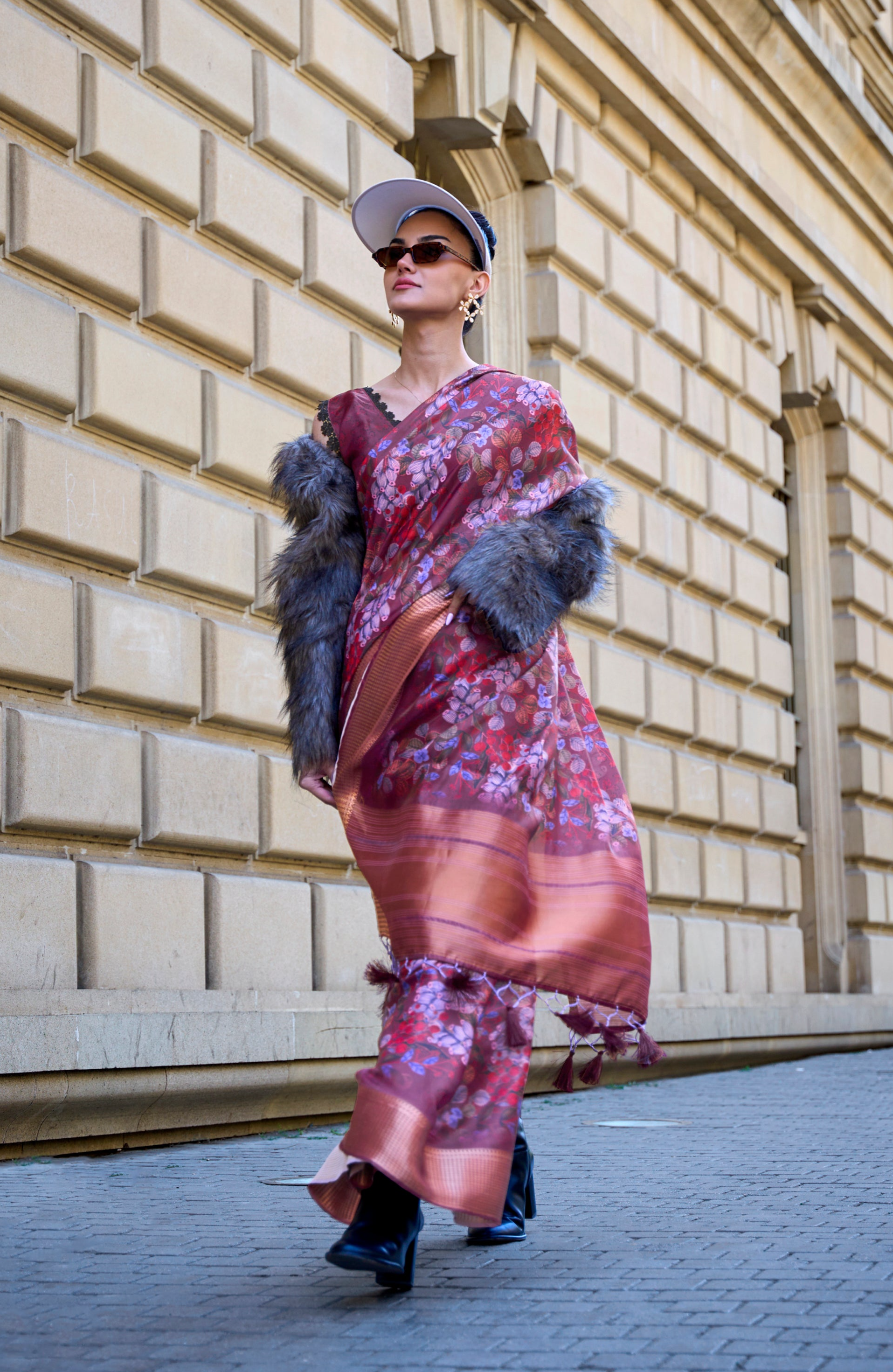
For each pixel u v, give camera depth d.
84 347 6.39
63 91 6.36
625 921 3.15
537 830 3.13
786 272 14.34
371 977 3.02
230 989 6.73
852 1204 4.02
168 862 6.67
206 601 7.04
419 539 3.20
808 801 14.88
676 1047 9.65
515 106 10.02
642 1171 4.74
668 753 11.52
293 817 7.32
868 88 16.16
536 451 3.26
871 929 15.41
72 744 6.06
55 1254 3.35
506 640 3.12
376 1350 2.50
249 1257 3.31
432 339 3.35
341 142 8.17
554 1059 7.99
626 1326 2.65
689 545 12.13
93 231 6.45
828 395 15.26
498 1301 2.85
